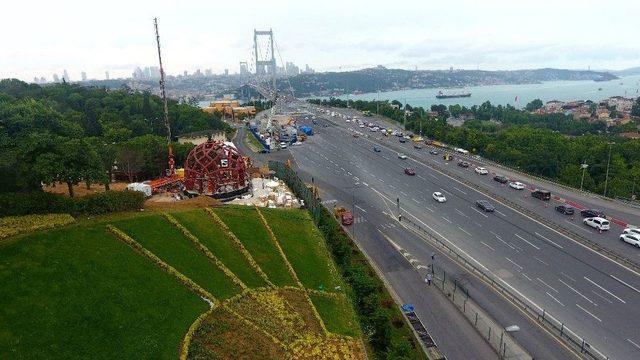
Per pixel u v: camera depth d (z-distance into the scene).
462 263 79.44
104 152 114.31
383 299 67.00
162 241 61.44
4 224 54.69
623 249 82.12
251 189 109.19
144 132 185.38
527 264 78.25
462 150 171.75
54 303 44.31
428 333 59.81
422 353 55.41
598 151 156.62
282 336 52.81
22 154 75.44
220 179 103.31
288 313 57.56
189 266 58.88
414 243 88.44
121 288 49.53
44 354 39.28
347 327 58.66
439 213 104.69
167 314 48.94
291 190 114.69
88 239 54.97
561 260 79.25
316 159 165.50
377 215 104.50
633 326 60.06
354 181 134.12
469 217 101.50
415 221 100.06
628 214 101.38
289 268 69.06
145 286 51.44
